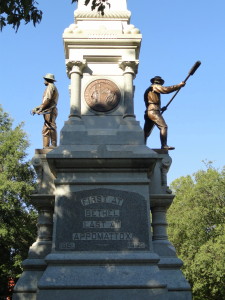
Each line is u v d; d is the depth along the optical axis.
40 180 11.59
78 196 10.34
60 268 9.59
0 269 28.44
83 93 11.76
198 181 33.12
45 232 11.13
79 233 10.04
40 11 9.11
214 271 27.20
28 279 10.49
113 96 11.76
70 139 10.98
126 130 11.22
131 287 9.34
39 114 12.09
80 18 12.48
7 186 26.16
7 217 27.22
